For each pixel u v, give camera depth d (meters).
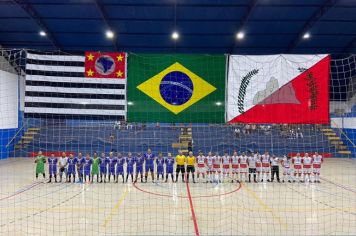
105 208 11.35
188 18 20.97
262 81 7.06
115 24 21.83
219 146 25.28
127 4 19.38
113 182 16.98
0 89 24.91
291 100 6.98
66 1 19.16
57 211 10.94
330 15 20.39
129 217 10.17
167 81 7.11
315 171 17.27
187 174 17.19
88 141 26.02
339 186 15.86
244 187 15.59
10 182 16.94
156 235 8.46
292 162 17.78
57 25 22.09
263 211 10.91
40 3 19.39
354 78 22.81
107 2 19.16
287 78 7.04
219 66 7.13
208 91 7.06
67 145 26.17
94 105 7.42
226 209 11.17
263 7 19.55
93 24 21.95
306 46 24.81
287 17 20.75
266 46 24.88
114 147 25.66
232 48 25.25
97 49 25.89
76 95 7.57
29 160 25.91
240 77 7.07
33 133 27.55
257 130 25.81
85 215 10.42
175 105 7.05
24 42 24.86
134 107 7.10
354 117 26.67
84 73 7.48
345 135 27.56
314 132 27.27
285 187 15.59
